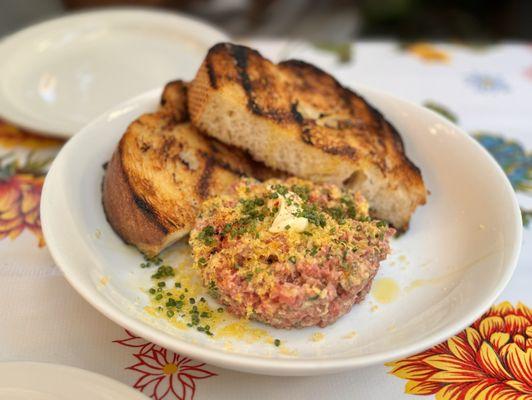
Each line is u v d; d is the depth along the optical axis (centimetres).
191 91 27
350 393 19
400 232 27
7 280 23
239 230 22
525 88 38
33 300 22
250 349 20
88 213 24
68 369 17
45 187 23
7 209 27
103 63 38
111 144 27
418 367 20
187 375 19
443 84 38
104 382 16
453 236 25
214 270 21
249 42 42
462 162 27
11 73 35
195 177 25
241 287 20
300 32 76
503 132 34
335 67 39
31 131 30
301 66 30
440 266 24
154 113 28
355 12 81
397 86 38
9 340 20
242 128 26
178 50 40
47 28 38
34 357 19
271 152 26
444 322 20
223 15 78
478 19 73
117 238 24
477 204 25
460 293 22
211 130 26
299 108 28
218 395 19
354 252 21
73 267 20
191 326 21
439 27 72
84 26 39
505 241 22
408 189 26
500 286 20
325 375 19
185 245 25
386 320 22
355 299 22
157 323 21
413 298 23
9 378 16
